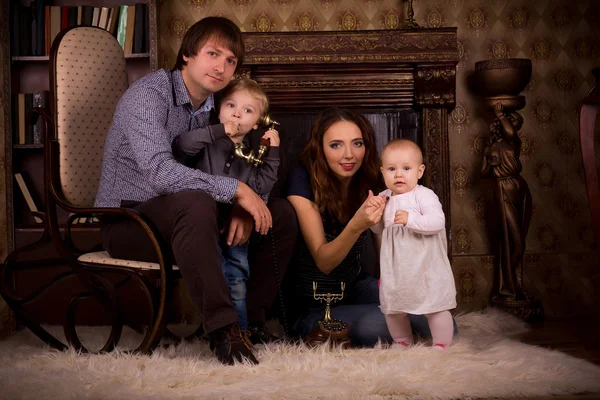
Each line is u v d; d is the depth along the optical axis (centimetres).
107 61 354
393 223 302
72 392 240
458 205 480
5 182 436
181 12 475
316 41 438
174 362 282
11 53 454
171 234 288
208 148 317
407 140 315
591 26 480
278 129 448
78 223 438
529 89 482
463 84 481
